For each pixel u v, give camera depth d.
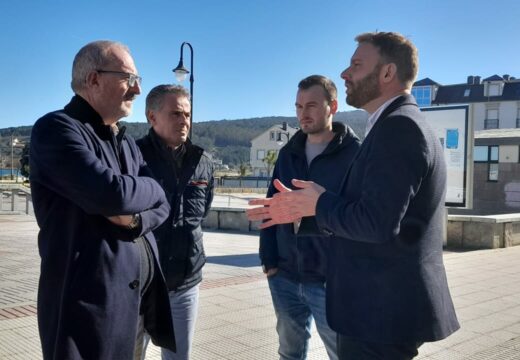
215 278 7.24
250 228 13.84
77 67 2.15
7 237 12.08
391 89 2.15
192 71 14.54
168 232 2.94
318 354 4.23
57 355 1.88
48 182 1.96
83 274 1.95
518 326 5.08
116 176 1.97
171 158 3.01
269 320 5.14
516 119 63.72
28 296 6.06
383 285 1.97
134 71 2.21
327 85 3.14
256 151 90.19
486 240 10.36
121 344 2.01
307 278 3.05
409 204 1.97
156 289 2.36
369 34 2.21
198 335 4.64
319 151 3.21
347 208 1.95
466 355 4.28
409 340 1.94
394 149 1.90
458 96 67.75
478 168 21.64
